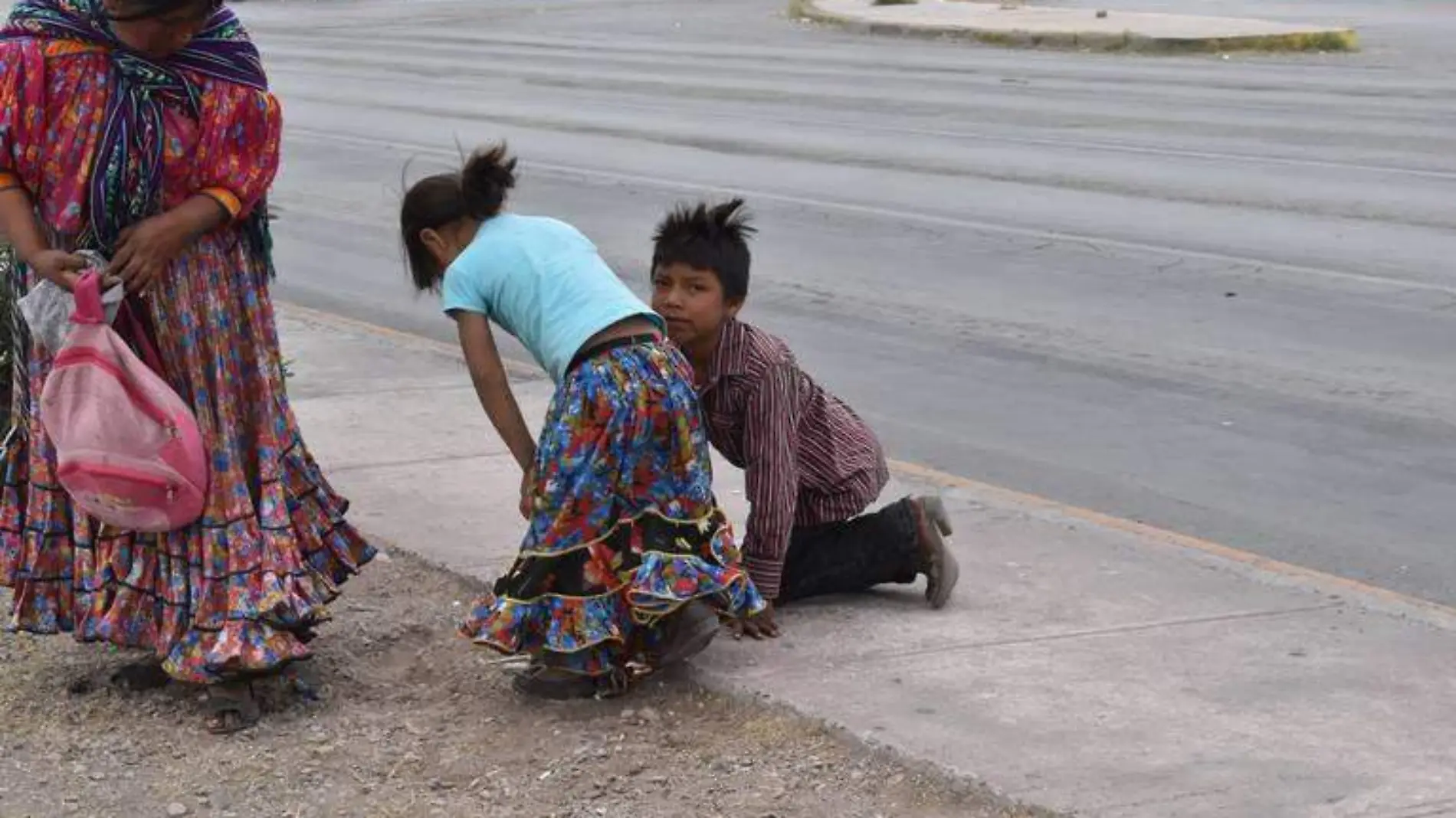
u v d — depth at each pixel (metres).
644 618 6.84
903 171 21.05
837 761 6.41
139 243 6.46
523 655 7.24
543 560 6.82
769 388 7.30
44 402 6.55
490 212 6.98
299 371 12.35
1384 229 17.14
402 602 8.06
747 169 21.28
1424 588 8.66
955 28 38.97
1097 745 6.43
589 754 6.55
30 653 7.61
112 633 6.88
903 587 8.21
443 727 6.84
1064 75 31.50
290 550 6.90
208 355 6.75
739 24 44.56
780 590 7.86
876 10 44.28
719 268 7.19
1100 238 17.05
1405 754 6.38
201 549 6.79
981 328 13.90
